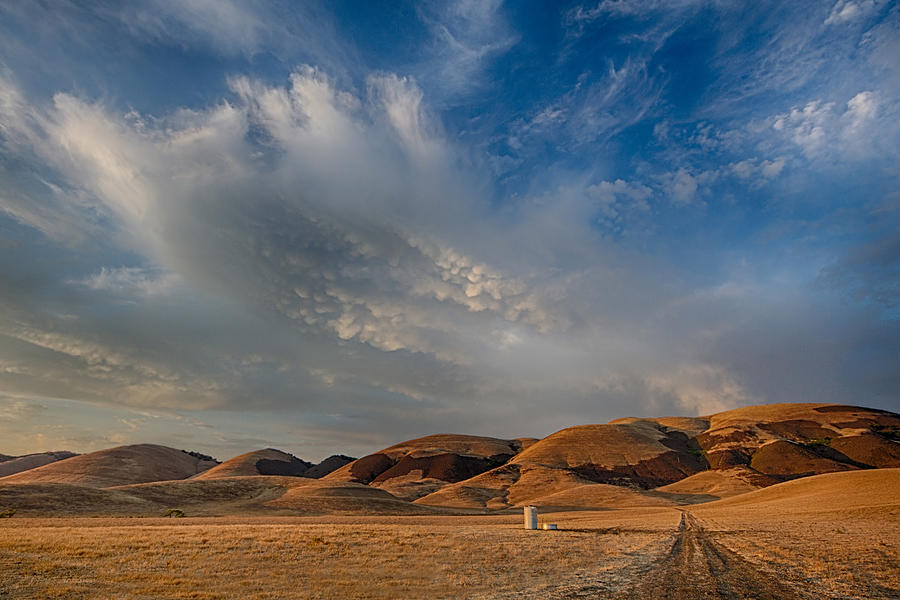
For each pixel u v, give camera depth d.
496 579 24.31
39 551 27.84
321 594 20.48
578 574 25.89
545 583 23.31
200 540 34.69
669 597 20.31
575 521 77.56
